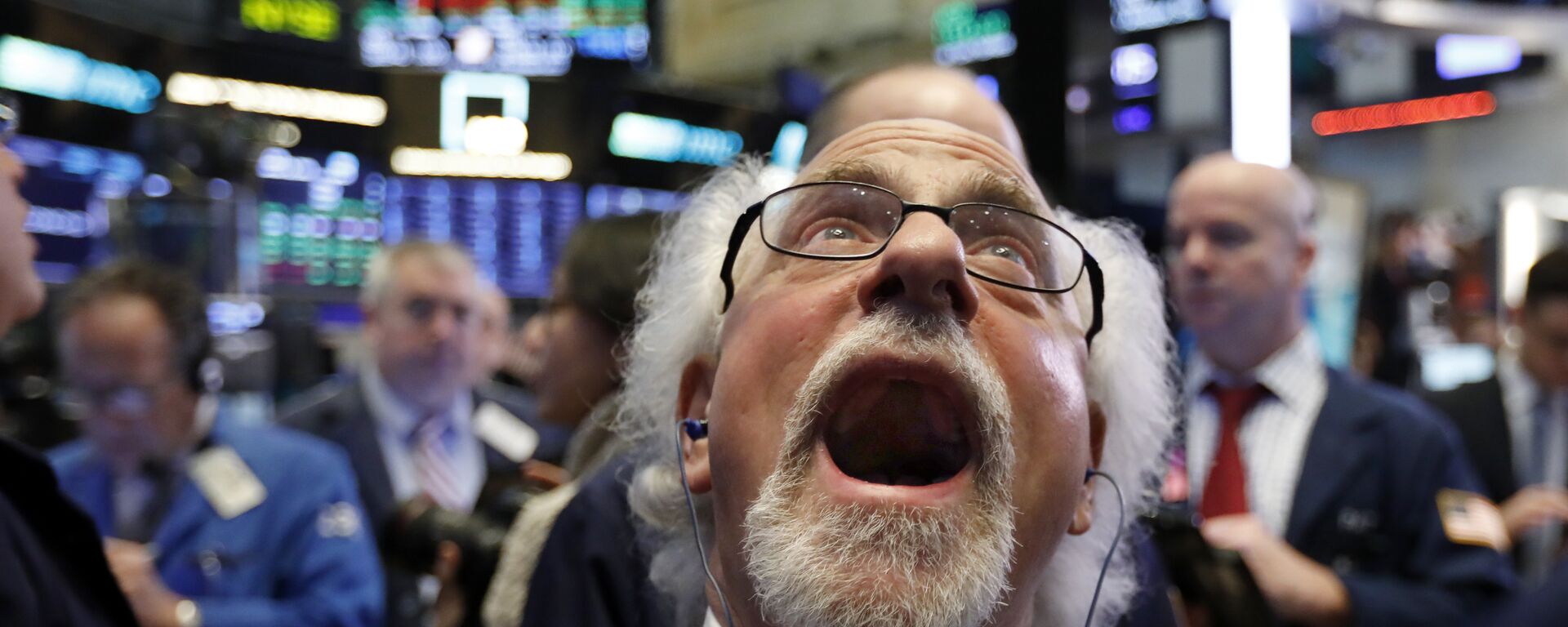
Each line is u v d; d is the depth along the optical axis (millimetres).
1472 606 1517
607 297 1511
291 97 4242
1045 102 1772
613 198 4609
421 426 2387
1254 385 1788
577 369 1550
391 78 4441
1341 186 4117
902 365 734
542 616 1104
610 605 1089
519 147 4512
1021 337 795
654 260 1177
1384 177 8094
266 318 3064
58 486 1062
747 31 5723
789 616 728
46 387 2230
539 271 4641
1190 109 4348
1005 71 1833
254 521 1836
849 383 749
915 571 703
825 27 5270
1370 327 4137
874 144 881
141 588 1566
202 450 1875
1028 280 835
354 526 1936
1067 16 1759
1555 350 2266
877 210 830
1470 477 1679
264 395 2844
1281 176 1809
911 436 827
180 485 1833
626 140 4535
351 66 4387
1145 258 1103
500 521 1350
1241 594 1121
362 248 4438
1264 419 1764
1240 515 1715
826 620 700
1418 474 1646
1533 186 7559
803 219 845
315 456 1955
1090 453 984
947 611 695
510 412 2584
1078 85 1795
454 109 4469
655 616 1071
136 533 1787
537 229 4602
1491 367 2531
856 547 709
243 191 3035
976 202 848
